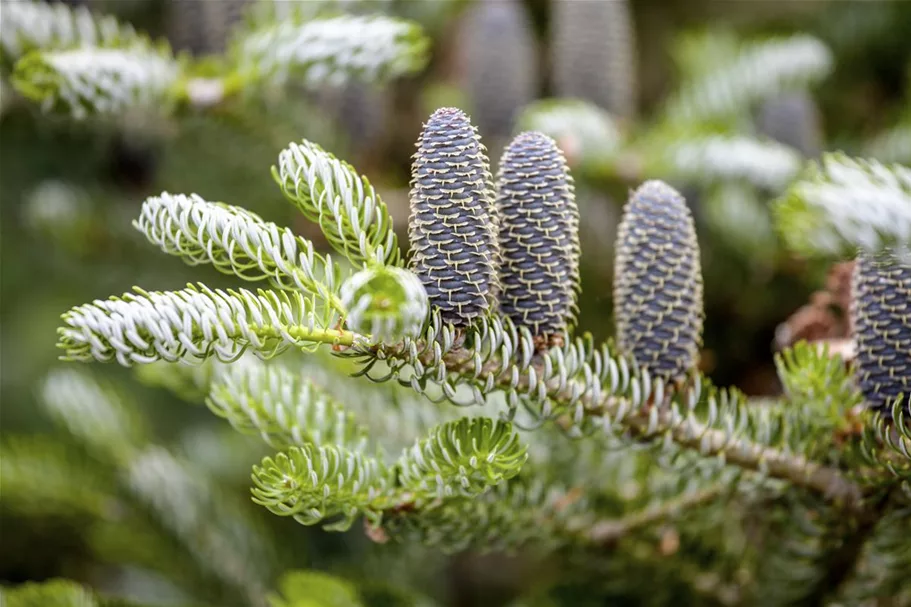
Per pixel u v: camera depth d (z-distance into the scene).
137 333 0.50
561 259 0.54
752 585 0.64
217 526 0.73
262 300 0.51
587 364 0.55
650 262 0.56
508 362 0.53
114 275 0.98
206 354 0.51
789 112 0.85
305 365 0.65
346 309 0.49
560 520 0.61
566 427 0.57
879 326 0.54
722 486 0.60
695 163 0.76
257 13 0.72
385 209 0.52
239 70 0.69
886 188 0.54
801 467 0.57
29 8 0.67
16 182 1.05
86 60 0.65
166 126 0.84
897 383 0.54
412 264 0.53
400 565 0.79
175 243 0.52
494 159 0.86
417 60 0.67
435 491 0.54
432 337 0.52
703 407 0.57
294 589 0.63
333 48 0.67
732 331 0.84
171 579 0.74
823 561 0.60
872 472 0.56
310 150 0.52
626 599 0.65
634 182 0.79
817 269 0.75
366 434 0.59
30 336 1.18
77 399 0.74
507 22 0.86
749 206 0.81
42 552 1.12
